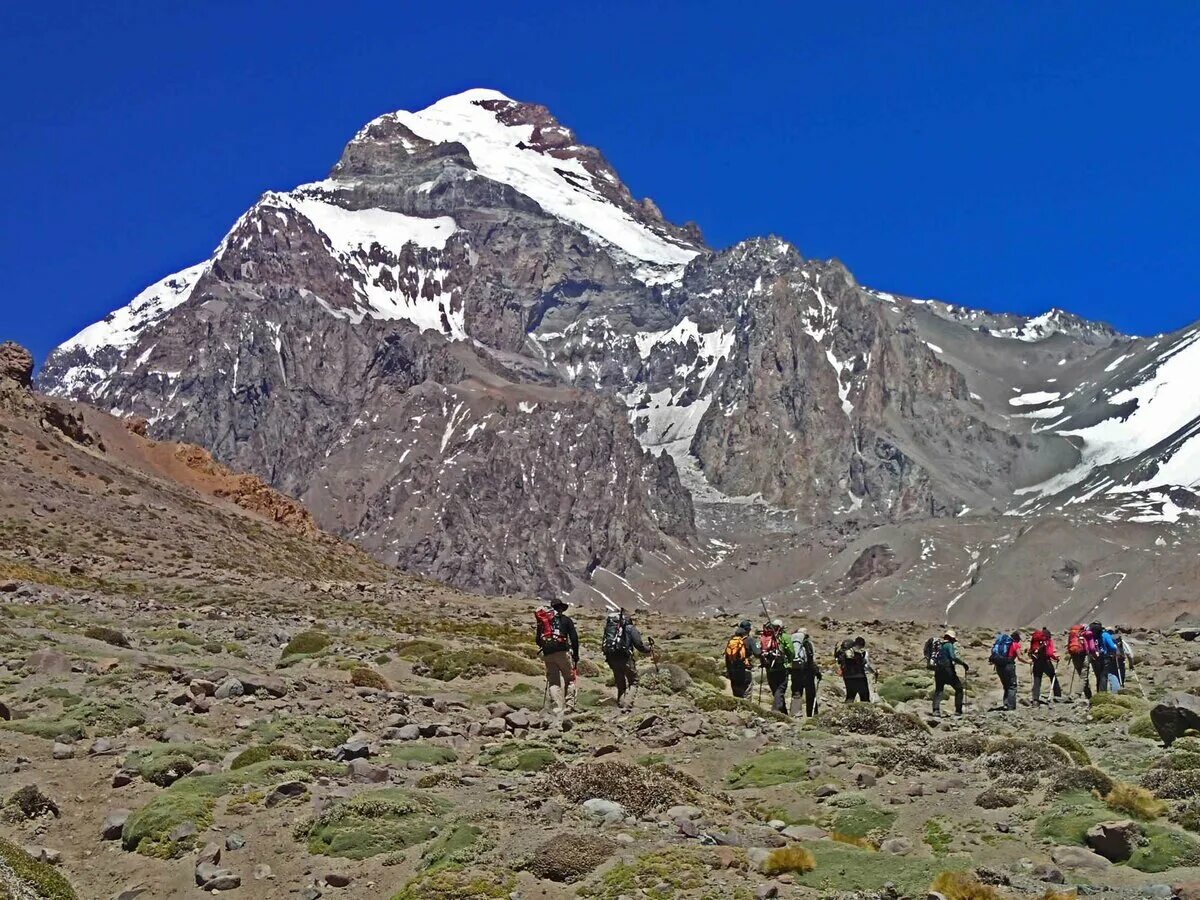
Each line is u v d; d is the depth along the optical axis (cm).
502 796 1909
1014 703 3045
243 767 2142
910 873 1486
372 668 3319
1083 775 1803
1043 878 1486
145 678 2830
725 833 1661
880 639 5194
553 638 2758
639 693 2981
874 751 2161
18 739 2280
